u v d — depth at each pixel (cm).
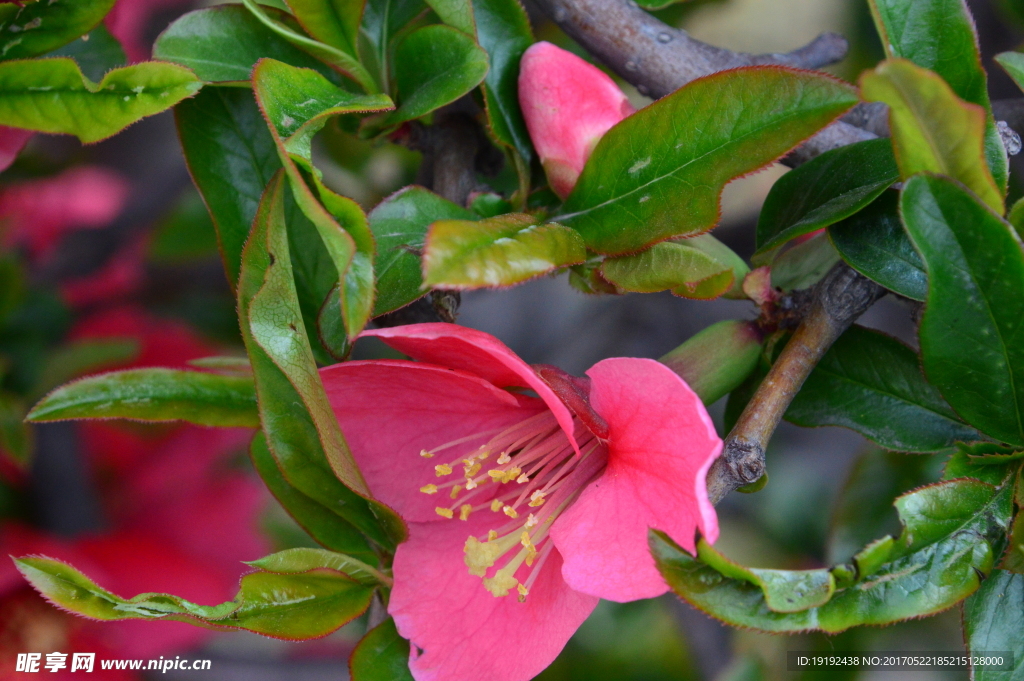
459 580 35
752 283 36
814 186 36
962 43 34
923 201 33
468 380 35
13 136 36
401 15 37
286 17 36
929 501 34
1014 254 33
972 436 36
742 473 34
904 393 36
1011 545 34
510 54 37
